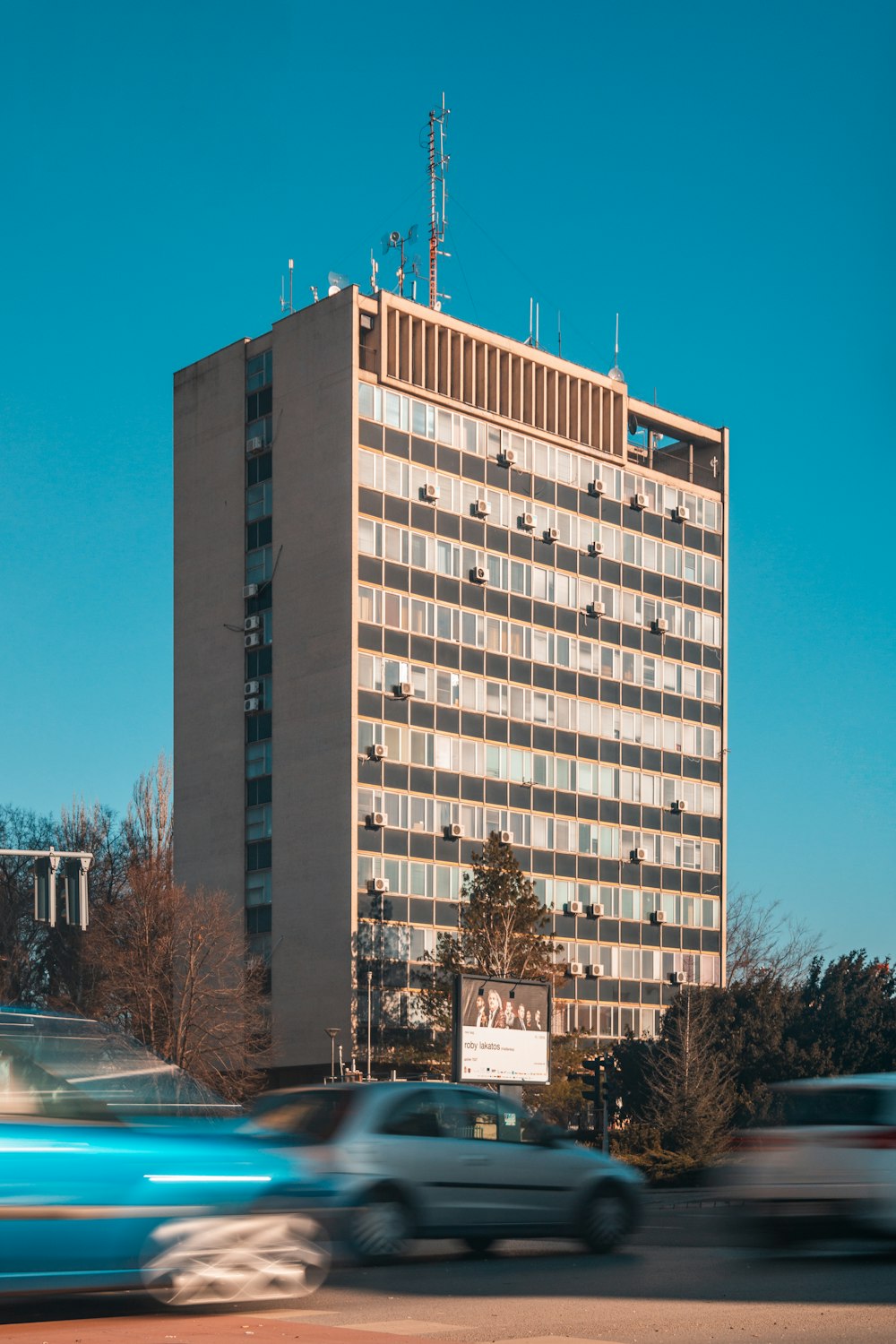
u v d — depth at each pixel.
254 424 74.88
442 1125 16.67
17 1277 10.99
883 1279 14.38
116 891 75.25
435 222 78.50
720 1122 62.53
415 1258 17.14
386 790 69.31
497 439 75.38
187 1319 11.73
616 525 80.00
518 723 74.50
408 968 68.81
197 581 76.44
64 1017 11.93
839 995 71.62
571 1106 63.34
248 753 72.88
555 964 68.06
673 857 80.38
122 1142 11.64
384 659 69.94
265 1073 68.88
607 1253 17.80
